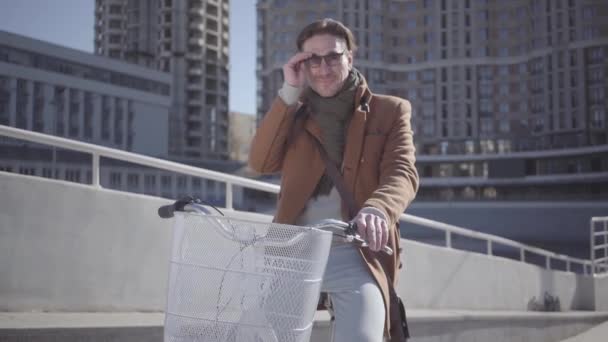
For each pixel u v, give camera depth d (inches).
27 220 162.6
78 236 169.3
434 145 3489.2
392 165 77.8
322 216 81.8
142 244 180.7
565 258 427.8
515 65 3420.3
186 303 62.8
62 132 2684.5
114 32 4343.0
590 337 292.2
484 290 319.0
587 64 3083.2
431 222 270.5
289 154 84.4
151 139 3063.5
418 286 269.0
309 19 3486.7
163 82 3157.0
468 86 3459.6
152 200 183.9
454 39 3499.0
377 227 66.4
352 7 3467.0
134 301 177.8
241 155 5787.4
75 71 2768.2
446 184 3319.4
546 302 389.7
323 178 82.8
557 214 2204.7
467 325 211.0
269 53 3575.3
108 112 2878.9
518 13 3430.1
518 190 3230.8
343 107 82.0
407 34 3585.1
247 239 61.4
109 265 173.9
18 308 159.6
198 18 4286.4
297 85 81.0
